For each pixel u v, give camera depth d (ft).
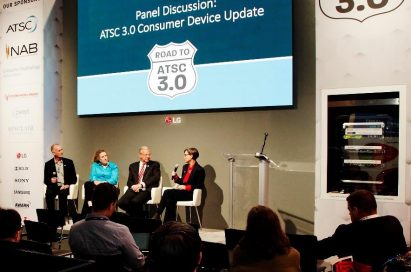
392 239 8.73
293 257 6.38
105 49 22.50
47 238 12.10
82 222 8.34
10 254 4.21
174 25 20.62
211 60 19.71
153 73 21.21
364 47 15.46
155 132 21.75
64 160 22.15
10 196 24.58
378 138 15.30
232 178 17.38
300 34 18.29
